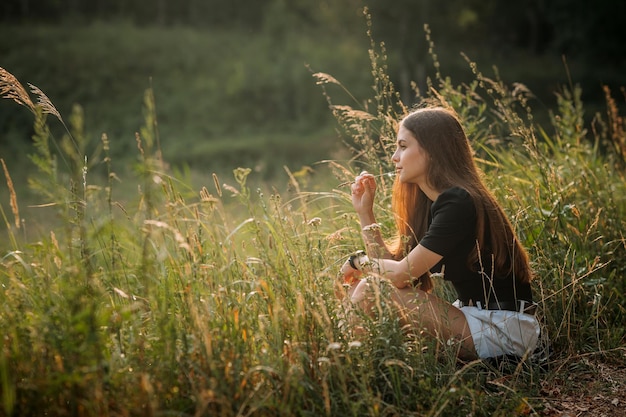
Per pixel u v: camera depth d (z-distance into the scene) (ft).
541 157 14.48
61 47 111.04
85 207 8.28
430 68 112.37
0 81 9.17
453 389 8.04
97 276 8.30
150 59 112.37
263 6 145.07
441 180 10.02
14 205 8.85
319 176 18.60
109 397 7.45
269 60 116.57
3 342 7.52
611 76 116.26
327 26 129.29
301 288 9.42
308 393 8.20
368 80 109.70
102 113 95.35
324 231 13.61
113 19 139.54
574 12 120.57
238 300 9.48
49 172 7.64
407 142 10.23
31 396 7.21
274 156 85.35
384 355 8.84
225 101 104.37
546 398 9.43
